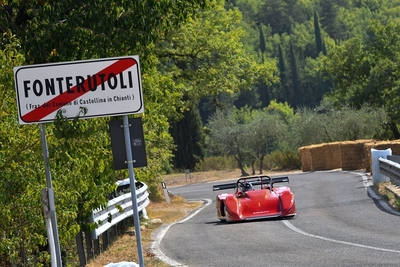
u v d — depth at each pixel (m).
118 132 26.27
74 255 49.56
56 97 26.25
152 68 60.22
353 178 105.19
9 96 29.34
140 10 41.84
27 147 30.03
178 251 44.91
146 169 65.19
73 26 40.97
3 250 30.36
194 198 112.69
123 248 47.94
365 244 41.53
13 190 30.81
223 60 121.00
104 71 26.34
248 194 60.22
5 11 41.66
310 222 54.88
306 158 156.75
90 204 39.50
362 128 181.12
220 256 41.41
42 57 41.12
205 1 47.69
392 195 67.69
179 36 113.06
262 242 46.00
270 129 192.50
